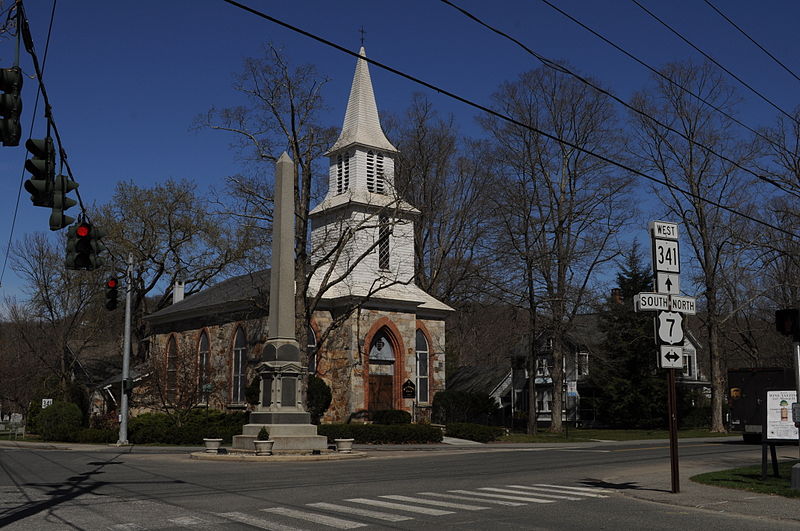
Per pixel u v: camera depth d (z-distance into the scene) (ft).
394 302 145.69
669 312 52.03
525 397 208.95
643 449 104.01
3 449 116.67
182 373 142.61
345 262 145.38
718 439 136.56
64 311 191.72
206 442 91.81
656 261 52.03
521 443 126.62
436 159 185.26
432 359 152.97
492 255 160.97
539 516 40.57
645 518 40.22
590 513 41.88
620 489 53.57
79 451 107.96
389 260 150.41
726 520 40.01
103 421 155.43
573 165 152.15
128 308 125.80
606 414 191.72
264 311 139.64
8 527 36.88
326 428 119.03
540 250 148.77
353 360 138.72
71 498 48.44
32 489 53.98
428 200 183.93
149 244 193.77
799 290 162.91
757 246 144.15
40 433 153.48
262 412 94.63
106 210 189.88
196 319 166.61
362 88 155.94
